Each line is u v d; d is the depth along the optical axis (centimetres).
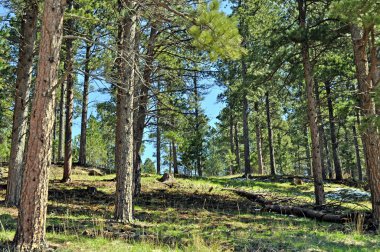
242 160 5184
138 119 1450
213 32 575
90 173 2158
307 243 754
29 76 1148
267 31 1574
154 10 789
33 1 1095
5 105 1794
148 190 1692
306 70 1482
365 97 1024
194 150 3162
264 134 4578
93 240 671
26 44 1138
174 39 1319
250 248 698
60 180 1745
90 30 1371
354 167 4216
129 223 872
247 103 3014
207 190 1838
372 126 925
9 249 539
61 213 988
